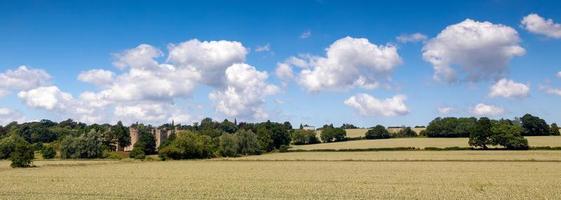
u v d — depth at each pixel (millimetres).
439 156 125062
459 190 53031
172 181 65062
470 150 146875
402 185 58500
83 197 47781
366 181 64000
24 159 100750
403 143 185750
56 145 173375
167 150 136625
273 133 184500
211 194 49844
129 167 99688
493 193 50188
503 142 146875
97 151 149375
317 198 46625
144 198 46938
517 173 76562
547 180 64312
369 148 165750
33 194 50281
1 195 49531
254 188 55500
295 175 75062
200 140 142750
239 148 154625
